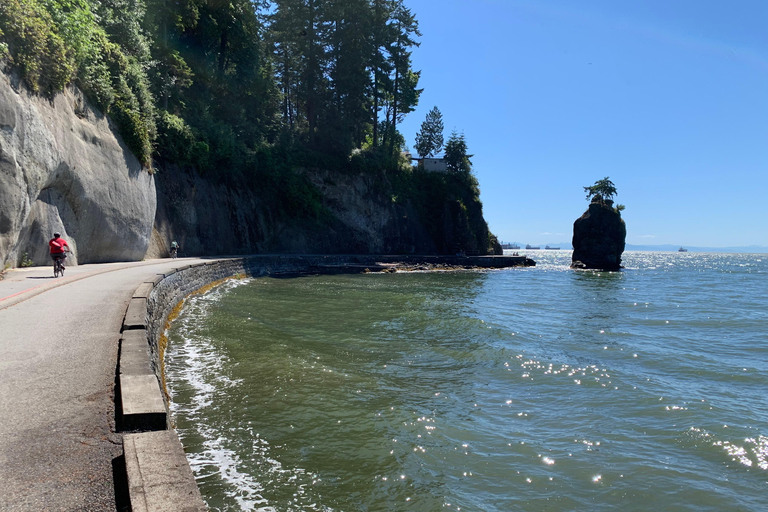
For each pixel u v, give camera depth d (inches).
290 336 570.6
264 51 2176.4
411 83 2598.4
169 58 1407.5
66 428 169.0
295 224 2023.9
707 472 274.7
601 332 694.5
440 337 609.0
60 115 736.3
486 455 289.1
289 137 2124.8
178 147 1349.7
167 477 126.6
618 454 294.5
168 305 621.9
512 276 1926.7
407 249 2463.1
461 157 2817.4
